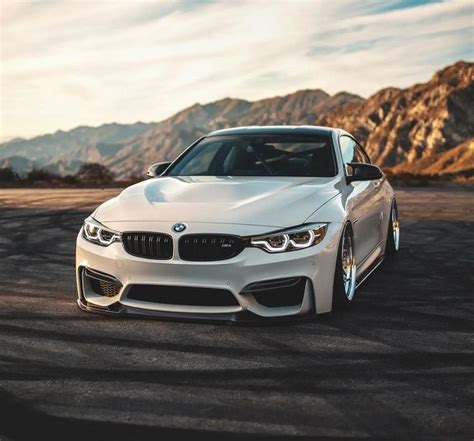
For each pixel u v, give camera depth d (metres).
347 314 4.70
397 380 3.32
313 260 4.28
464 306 4.98
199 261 4.18
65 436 2.62
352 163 5.50
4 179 28.12
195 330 4.24
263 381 3.29
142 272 4.27
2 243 8.27
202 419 2.80
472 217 11.59
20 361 3.60
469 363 3.61
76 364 3.55
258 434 2.65
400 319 4.57
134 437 2.61
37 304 4.96
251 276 4.13
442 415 2.86
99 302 4.55
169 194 4.77
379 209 6.28
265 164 5.45
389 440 2.61
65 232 9.37
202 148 5.86
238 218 4.28
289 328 4.30
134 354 3.73
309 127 6.08
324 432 2.68
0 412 2.87
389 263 6.88
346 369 3.49
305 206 4.48
